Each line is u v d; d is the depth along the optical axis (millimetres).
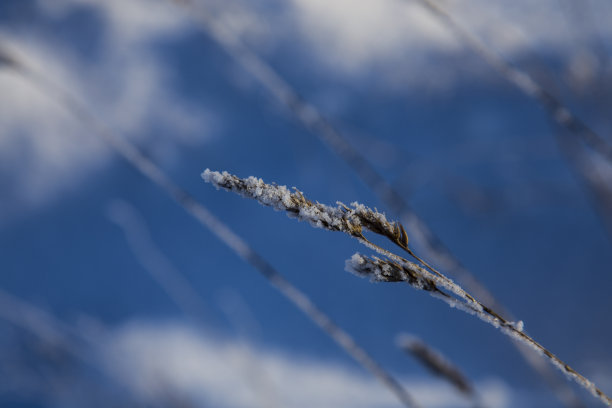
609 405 446
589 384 448
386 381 622
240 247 640
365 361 625
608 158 774
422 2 783
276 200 440
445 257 710
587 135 784
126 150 722
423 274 446
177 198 668
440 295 446
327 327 613
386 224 445
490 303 692
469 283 698
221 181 439
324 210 443
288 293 628
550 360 449
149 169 703
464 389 662
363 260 445
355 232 443
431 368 661
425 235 724
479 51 791
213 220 651
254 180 441
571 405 695
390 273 444
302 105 831
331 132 819
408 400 612
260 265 622
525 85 791
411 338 661
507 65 785
